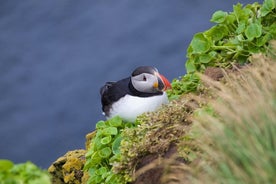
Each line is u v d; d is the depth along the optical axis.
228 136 8.70
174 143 10.55
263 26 12.93
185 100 11.41
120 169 10.77
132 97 13.20
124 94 13.31
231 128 8.80
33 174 7.70
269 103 8.84
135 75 13.27
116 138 11.73
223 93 9.66
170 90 13.68
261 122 8.59
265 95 9.12
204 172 8.84
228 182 8.26
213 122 8.96
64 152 33.97
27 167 7.73
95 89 37.38
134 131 11.27
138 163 10.69
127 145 10.92
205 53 12.89
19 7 44.34
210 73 12.36
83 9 43.03
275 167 8.08
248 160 8.33
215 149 8.80
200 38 12.93
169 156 10.38
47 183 7.73
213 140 8.86
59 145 34.34
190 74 13.10
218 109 9.12
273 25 12.61
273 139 8.38
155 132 10.85
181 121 10.95
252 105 8.84
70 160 13.23
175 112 11.09
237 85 10.01
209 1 41.06
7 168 7.68
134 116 13.08
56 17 43.31
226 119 8.91
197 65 13.05
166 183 9.81
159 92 13.21
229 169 8.38
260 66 10.52
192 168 9.03
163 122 11.07
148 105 13.07
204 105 10.74
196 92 12.16
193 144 9.56
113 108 13.40
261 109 8.73
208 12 40.50
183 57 37.56
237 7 13.09
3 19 43.97
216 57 12.88
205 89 11.67
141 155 10.69
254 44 12.52
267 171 8.04
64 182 13.42
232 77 11.48
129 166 10.69
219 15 13.12
